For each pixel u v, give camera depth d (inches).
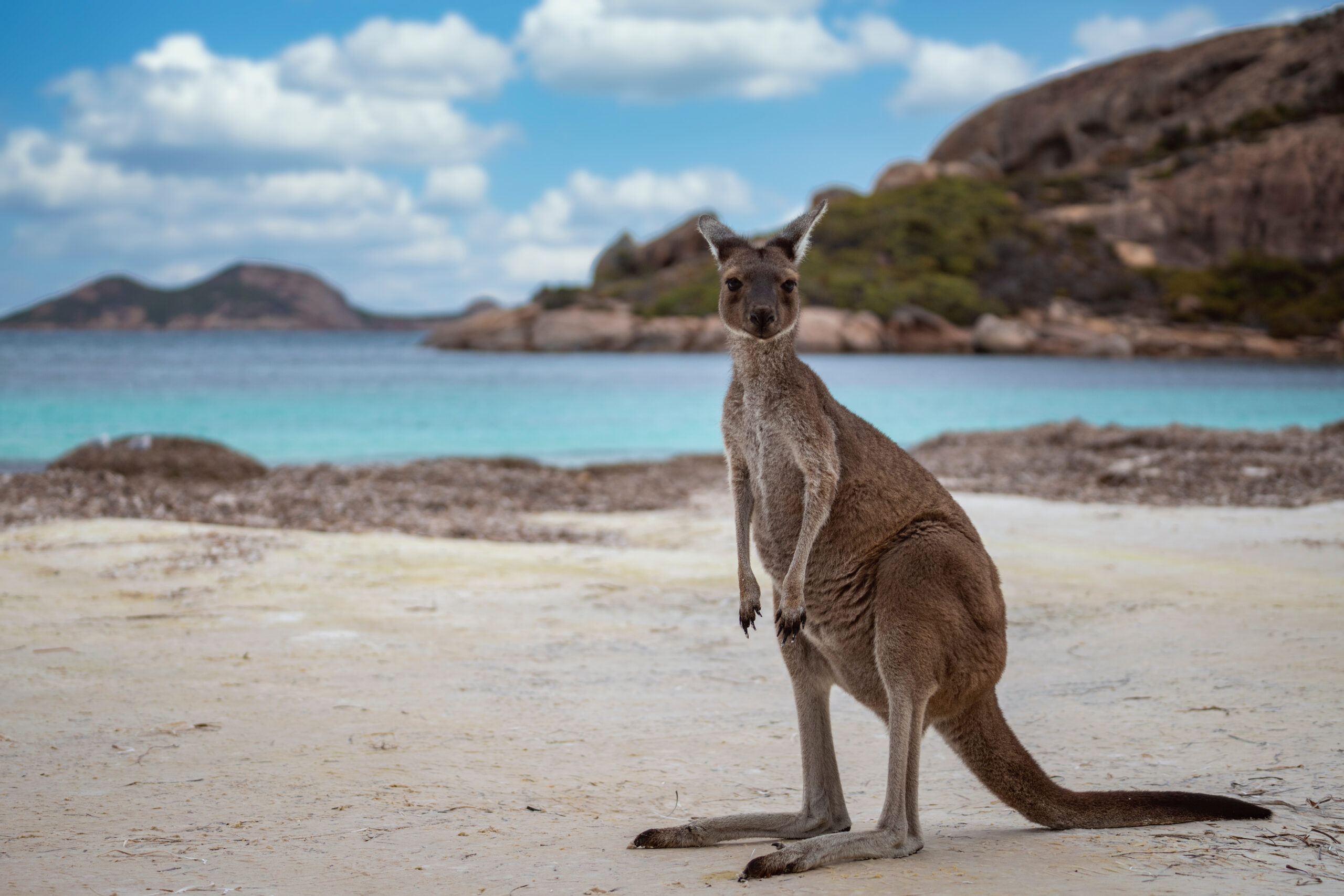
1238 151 4392.2
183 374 1943.9
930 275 3496.6
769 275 163.6
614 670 253.3
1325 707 200.7
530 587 348.2
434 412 1289.4
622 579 362.9
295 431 1078.4
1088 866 128.3
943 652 146.9
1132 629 279.9
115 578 348.5
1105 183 4596.5
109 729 201.9
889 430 1175.6
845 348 2970.0
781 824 150.2
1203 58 5167.3
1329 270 4104.3
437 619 304.2
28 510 474.6
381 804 162.2
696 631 293.9
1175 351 3186.5
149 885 127.8
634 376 1959.9
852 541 157.5
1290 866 125.3
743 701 227.5
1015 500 528.1
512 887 126.2
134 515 477.1
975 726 152.4
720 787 173.5
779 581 165.8
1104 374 2208.4
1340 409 1475.1
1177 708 207.8
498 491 580.7
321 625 293.7
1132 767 175.3
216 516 478.6
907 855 138.0
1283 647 250.7
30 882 128.7
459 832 149.3
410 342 5167.3
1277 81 4918.8
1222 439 673.6
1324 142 4249.5
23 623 288.4
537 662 259.9
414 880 129.3
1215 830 141.9
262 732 201.2
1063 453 681.6
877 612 151.7
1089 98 5319.9
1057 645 269.7
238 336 7037.4
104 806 160.7
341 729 204.1
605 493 597.6
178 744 193.2
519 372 2075.5
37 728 201.9
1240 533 432.5
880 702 158.7
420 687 236.1
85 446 618.8
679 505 570.6
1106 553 397.4
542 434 1085.1
